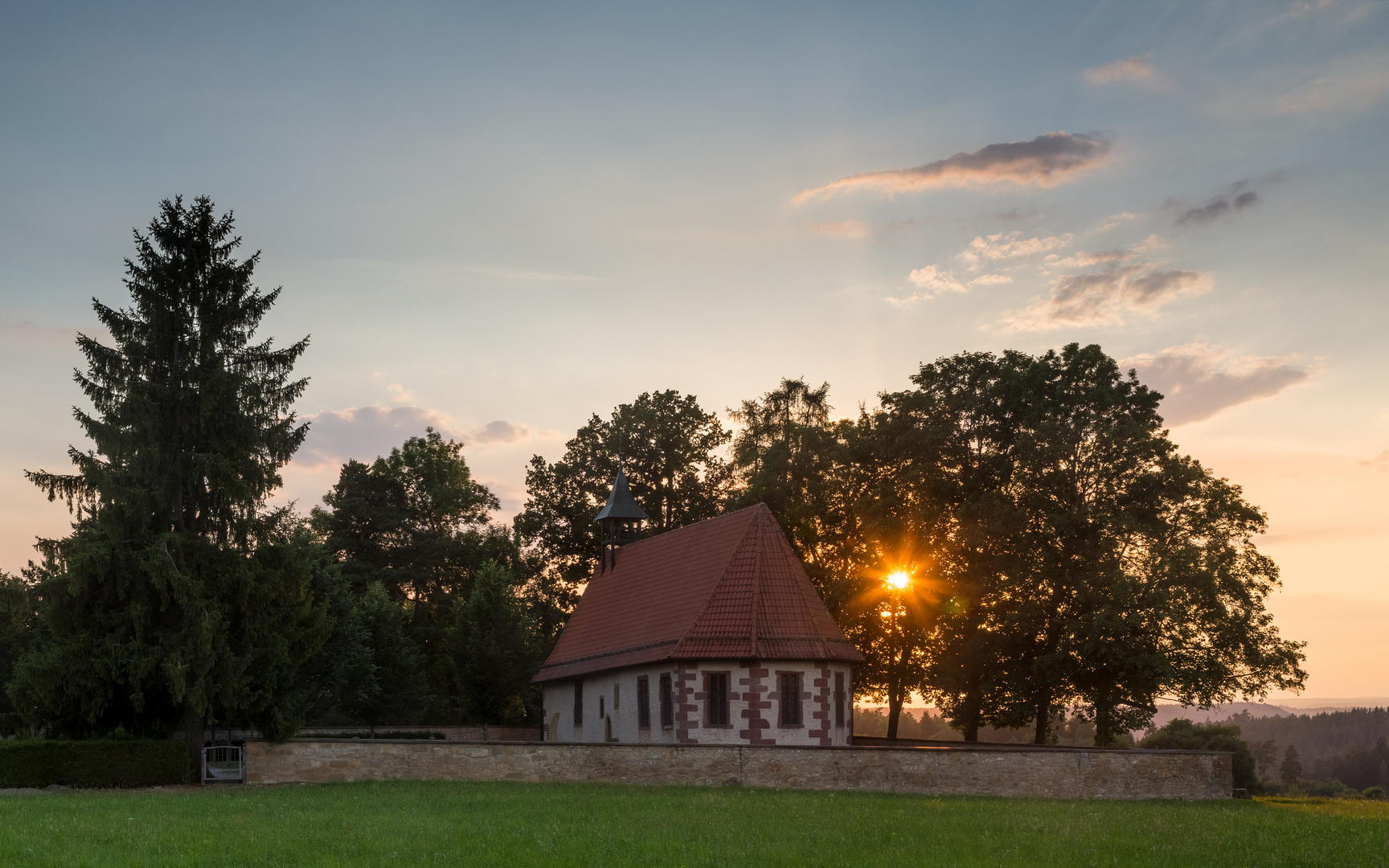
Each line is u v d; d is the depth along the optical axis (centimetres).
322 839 2016
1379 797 8925
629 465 7156
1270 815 2684
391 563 7469
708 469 7312
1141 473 4750
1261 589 4588
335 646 5766
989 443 5375
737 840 2070
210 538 3703
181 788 3278
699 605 4297
